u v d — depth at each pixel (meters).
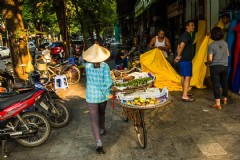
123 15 29.06
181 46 6.68
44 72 10.72
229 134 4.98
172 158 4.29
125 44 22.64
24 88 5.62
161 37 8.72
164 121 5.77
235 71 7.00
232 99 6.86
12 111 4.89
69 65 11.06
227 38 7.22
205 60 8.05
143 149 4.62
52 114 5.72
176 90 8.13
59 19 15.34
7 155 4.81
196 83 8.18
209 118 5.77
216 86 6.18
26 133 4.88
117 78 5.78
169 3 14.34
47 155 4.70
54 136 5.47
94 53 4.47
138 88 4.99
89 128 5.76
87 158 4.48
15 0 9.34
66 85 10.03
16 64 9.65
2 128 4.92
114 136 5.23
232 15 7.59
